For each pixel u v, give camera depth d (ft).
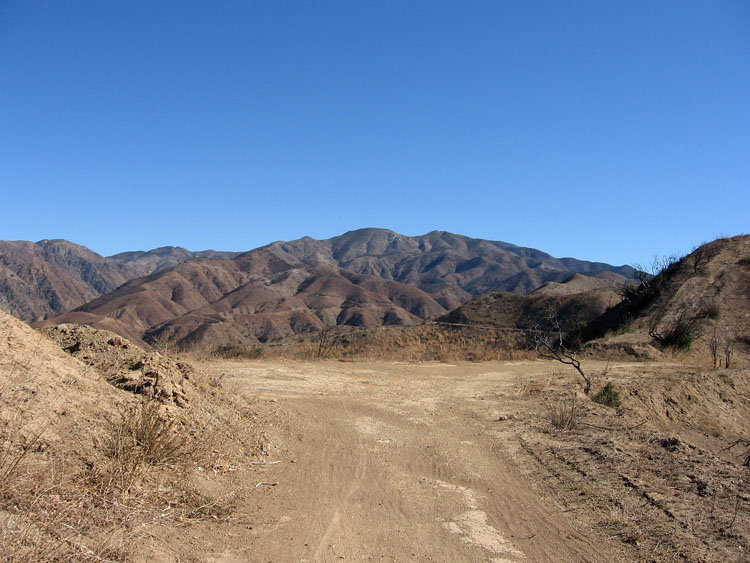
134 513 15.06
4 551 11.61
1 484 13.73
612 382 53.31
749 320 91.45
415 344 97.30
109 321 329.11
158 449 18.81
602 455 26.21
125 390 22.72
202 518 16.65
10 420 16.06
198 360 54.60
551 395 43.86
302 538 16.47
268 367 54.44
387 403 39.29
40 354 20.58
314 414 33.86
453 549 16.72
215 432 23.04
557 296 164.35
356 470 23.75
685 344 81.61
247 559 14.62
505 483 23.32
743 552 16.37
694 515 19.16
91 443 17.43
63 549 12.51
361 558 15.61
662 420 50.47
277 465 23.36
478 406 39.60
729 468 24.98
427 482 22.98
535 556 16.46
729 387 60.70
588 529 18.54
